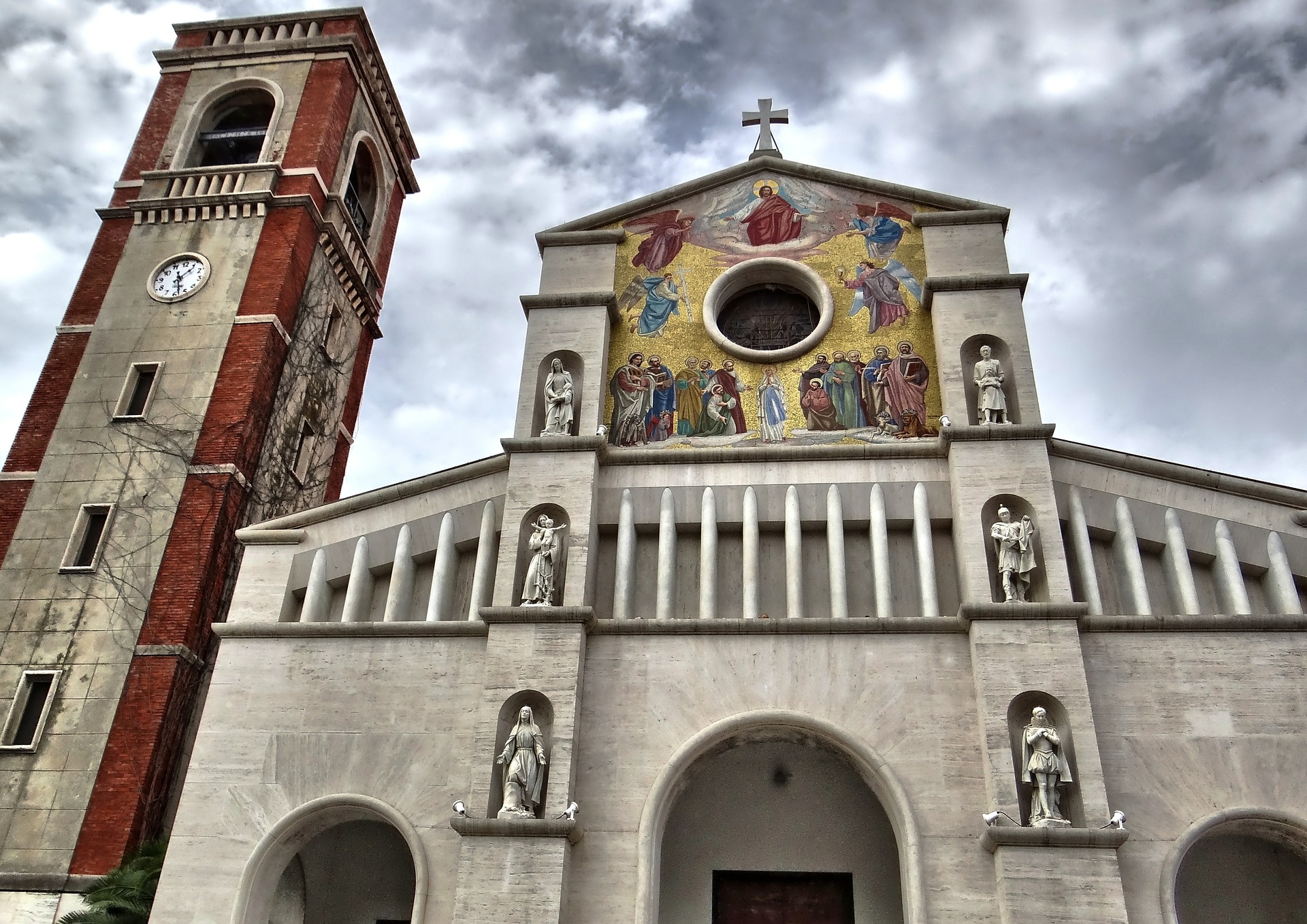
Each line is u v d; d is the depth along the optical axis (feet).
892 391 69.51
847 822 65.31
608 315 73.92
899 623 59.36
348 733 61.46
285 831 59.62
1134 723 56.34
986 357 68.18
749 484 66.08
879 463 65.82
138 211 104.01
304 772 60.85
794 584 62.18
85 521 86.84
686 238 77.92
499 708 58.70
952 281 71.10
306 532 70.18
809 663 59.41
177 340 95.55
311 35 119.65
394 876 69.21
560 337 72.64
